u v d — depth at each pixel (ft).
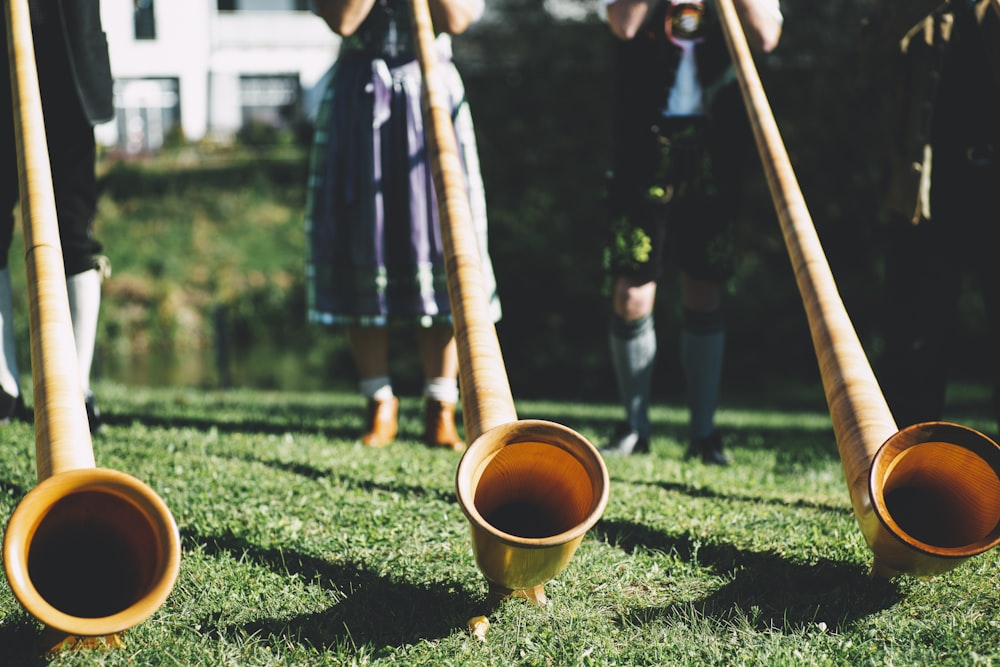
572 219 50.29
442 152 8.33
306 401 24.09
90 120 11.18
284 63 98.53
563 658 6.24
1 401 12.30
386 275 12.73
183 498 9.20
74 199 11.48
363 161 12.68
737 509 9.48
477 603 6.98
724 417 24.85
